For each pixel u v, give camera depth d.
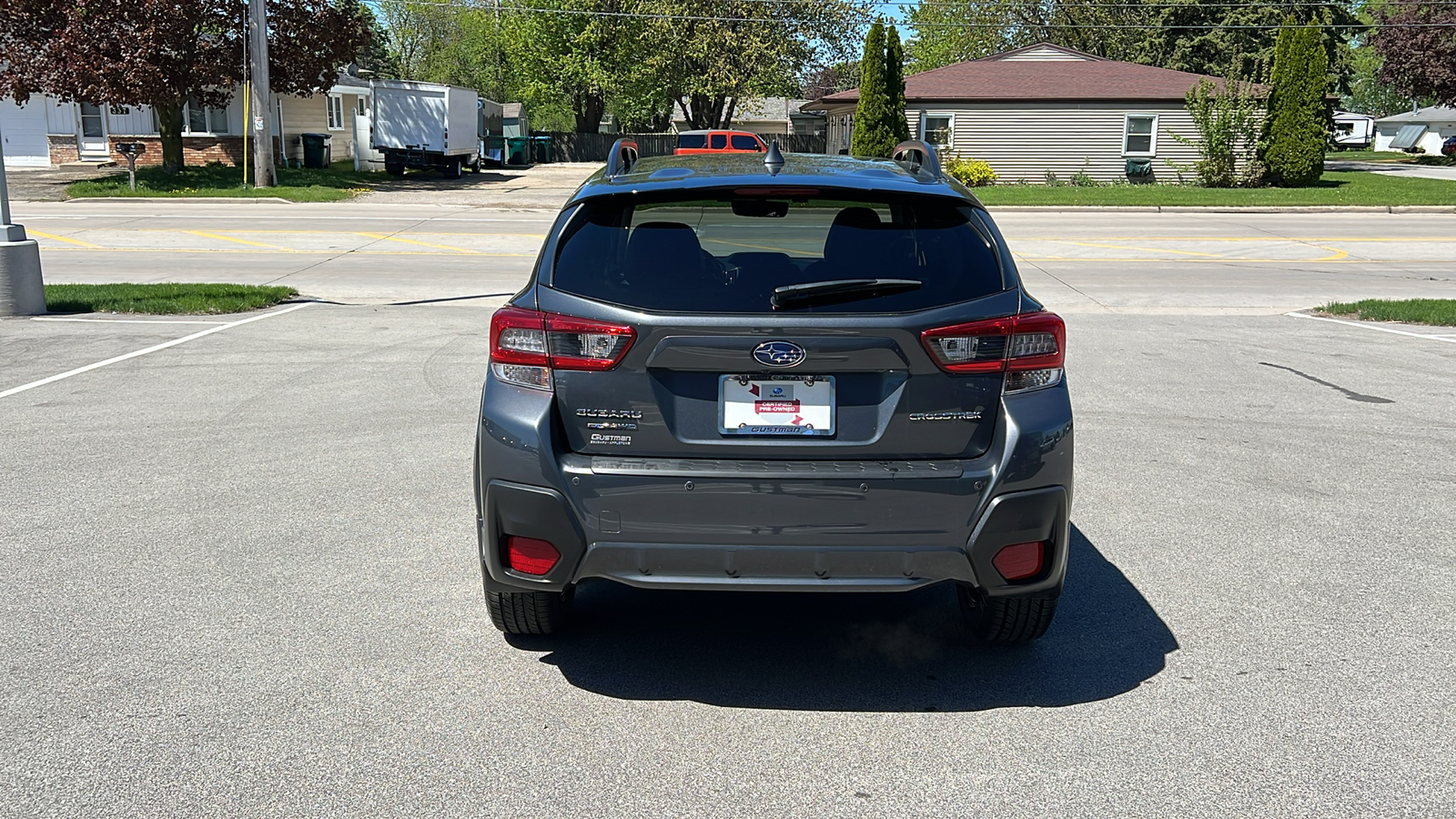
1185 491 6.11
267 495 5.84
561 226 3.70
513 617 3.98
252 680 3.83
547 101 60.75
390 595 4.58
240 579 4.73
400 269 15.89
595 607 4.56
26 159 36.44
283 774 3.23
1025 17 65.31
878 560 3.48
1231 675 3.95
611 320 3.44
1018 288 3.63
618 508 3.47
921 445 3.51
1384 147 87.56
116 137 36.38
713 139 28.48
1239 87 35.34
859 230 3.64
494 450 3.55
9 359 9.33
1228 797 3.16
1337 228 24.06
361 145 41.78
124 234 20.28
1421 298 14.09
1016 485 3.49
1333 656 4.10
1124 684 3.88
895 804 3.13
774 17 51.16
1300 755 3.39
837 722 3.60
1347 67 55.28
